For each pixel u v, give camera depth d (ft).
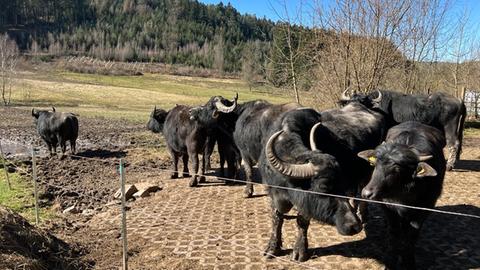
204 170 38.27
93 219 29.01
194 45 504.84
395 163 17.61
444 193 32.60
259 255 22.34
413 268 19.95
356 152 24.26
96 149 54.24
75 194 34.24
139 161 46.50
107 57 442.91
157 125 46.21
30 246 21.01
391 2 47.21
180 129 36.96
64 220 28.45
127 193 33.47
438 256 21.74
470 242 23.29
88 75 293.64
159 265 21.48
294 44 62.64
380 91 41.04
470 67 85.20
